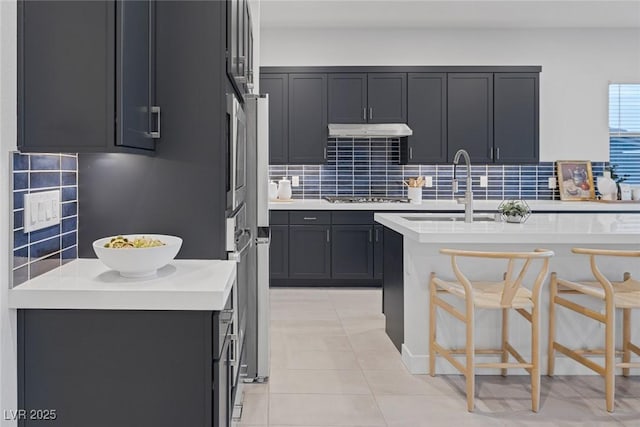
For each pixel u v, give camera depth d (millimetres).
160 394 1486
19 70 1469
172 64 1859
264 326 2836
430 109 5285
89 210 1889
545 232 2742
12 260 1458
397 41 5566
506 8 4902
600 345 3008
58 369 1478
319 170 5672
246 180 2766
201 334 1482
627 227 2996
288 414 2463
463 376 2953
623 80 5637
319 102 5254
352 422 2385
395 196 5711
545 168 5699
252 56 3045
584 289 2639
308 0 4637
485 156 5324
